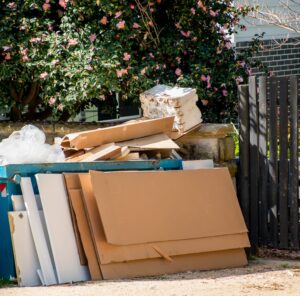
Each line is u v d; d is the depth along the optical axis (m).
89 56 21.36
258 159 19.17
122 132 17.84
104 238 15.88
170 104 18.89
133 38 22.45
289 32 32.84
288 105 18.77
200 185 17.50
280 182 18.94
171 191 17.02
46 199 15.77
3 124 23.23
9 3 22.30
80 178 16.12
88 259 15.73
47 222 15.62
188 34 23.08
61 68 21.78
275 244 19.08
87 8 21.83
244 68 23.53
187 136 19.38
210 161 18.48
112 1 21.53
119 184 16.33
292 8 32.34
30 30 22.08
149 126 18.17
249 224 19.31
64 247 15.68
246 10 24.38
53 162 16.42
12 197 15.73
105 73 21.38
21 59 22.22
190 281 15.43
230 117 23.42
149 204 16.56
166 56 23.06
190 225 16.98
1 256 15.88
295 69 33.28
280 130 18.84
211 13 23.22
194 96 19.20
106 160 17.08
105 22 21.78
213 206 17.50
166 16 23.50
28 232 15.56
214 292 14.16
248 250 18.83
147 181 16.73
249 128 19.30
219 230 17.36
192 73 22.27
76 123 24.17
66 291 14.38
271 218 19.09
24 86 24.55
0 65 22.41
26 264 15.45
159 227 16.53
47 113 25.42
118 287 14.71
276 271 16.94
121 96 24.55
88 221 15.97
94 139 17.53
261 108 19.05
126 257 15.98
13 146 16.42
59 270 15.47
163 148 17.80
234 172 19.27
